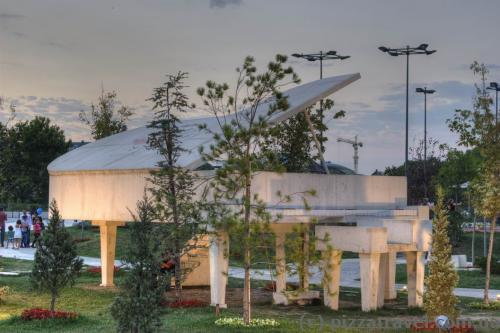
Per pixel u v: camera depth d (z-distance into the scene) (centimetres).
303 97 2538
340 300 2752
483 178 2627
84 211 2852
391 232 2481
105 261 3006
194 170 2436
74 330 1916
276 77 1955
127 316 1489
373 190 2669
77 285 3000
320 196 2506
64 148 8656
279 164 1988
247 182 1952
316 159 3656
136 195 2612
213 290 2356
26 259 4056
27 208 7450
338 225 2705
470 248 4875
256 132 1952
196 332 1833
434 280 1934
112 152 2956
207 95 1977
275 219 2177
